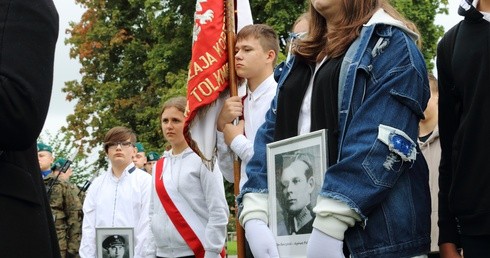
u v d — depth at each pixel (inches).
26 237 97.1
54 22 99.0
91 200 313.1
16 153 99.7
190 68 190.9
